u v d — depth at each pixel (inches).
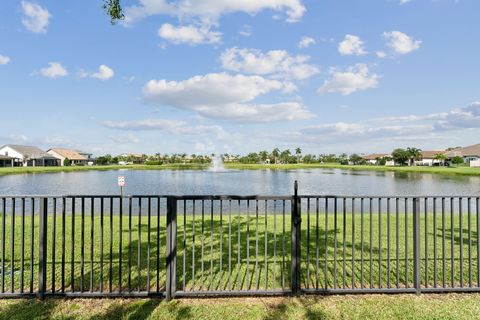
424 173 2335.1
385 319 126.5
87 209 587.8
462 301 142.7
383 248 229.8
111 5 201.5
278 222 338.6
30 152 3659.0
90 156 5684.1
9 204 673.0
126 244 237.5
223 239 259.3
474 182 1424.7
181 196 146.4
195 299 144.0
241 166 4170.8
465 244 242.8
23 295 144.4
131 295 145.3
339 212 522.0
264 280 165.3
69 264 190.2
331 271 181.9
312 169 3442.4
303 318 127.1
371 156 5757.9
